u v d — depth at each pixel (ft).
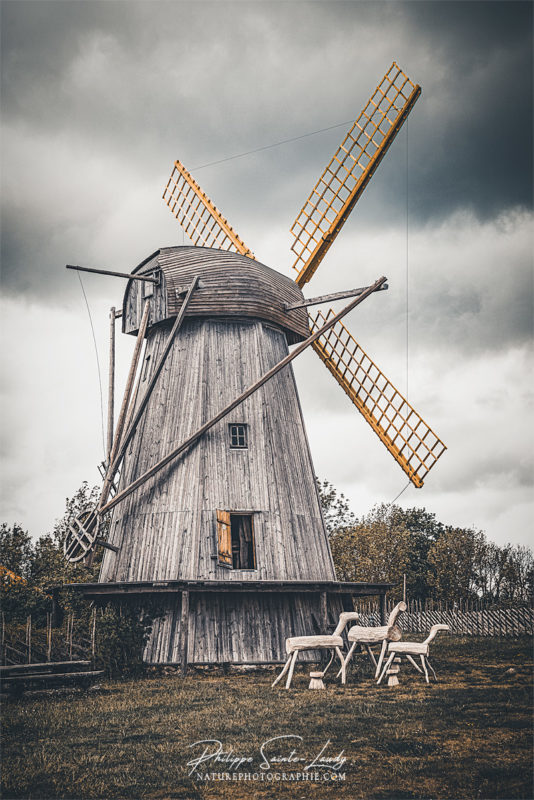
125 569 72.02
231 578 68.95
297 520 74.23
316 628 71.82
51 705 51.78
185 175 96.02
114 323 80.64
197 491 71.00
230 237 90.38
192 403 74.49
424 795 33.45
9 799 34.30
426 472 82.74
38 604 75.92
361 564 154.61
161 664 67.00
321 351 91.50
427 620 113.39
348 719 45.32
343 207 86.69
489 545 184.34
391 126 85.40
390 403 86.22
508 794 32.91
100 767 38.34
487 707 47.14
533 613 93.20
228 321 77.82
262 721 45.65
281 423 77.20
